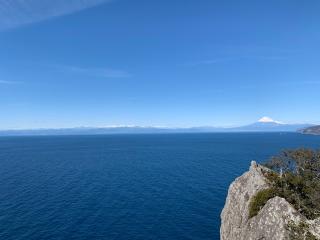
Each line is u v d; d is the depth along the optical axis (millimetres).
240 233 46094
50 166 171000
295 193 45281
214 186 108188
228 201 54188
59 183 117938
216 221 74500
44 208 84125
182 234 67438
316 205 42500
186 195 97062
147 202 90125
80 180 124375
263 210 42406
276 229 38750
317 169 56219
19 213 79625
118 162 185750
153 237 65938
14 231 67438
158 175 133250
